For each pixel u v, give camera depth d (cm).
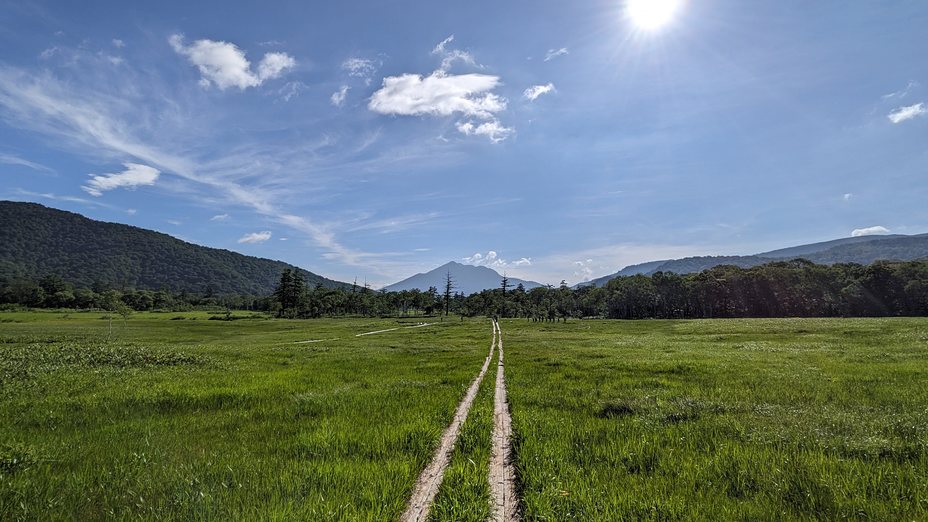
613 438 968
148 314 12938
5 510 591
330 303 15162
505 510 664
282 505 602
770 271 13550
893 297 11531
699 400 1374
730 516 585
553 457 831
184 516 586
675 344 4209
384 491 659
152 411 1223
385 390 1573
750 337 4891
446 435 1055
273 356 2923
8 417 1109
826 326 5838
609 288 17012
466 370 2219
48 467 746
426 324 10188
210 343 4559
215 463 790
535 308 13088
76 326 7281
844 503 616
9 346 2853
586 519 582
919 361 2356
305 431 1008
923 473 716
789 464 769
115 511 609
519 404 1371
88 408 1220
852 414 1158
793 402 1361
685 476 739
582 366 2394
